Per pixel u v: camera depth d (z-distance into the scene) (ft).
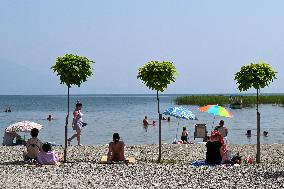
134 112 328.08
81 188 50.98
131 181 54.95
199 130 121.90
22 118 253.24
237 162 70.69
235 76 75.56
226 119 240.94
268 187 51.34
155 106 469.98
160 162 73.82
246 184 52.95
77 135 98.17
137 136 150.41
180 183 53.72
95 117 262.26
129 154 85.40
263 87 74.43
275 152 90.38
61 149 90.99
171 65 74.43
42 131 168.45
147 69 74.18
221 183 53.57
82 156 81.30
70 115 287.89
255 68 73.77
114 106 473.26
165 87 74.59
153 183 53.67
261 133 162.91
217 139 69.77
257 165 68.64
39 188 50.80
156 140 138.00
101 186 52.03
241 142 132.46
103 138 144.46
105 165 67.41
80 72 71.36
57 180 55.52
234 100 365.40
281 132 167.32
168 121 223.10
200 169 63.41
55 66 71.51
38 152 70.59
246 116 266.57
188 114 100.78
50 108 417.08
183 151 90.33
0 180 55.36
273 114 285.02
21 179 56.08
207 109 82.94
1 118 253.24
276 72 74.43
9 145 100.68
